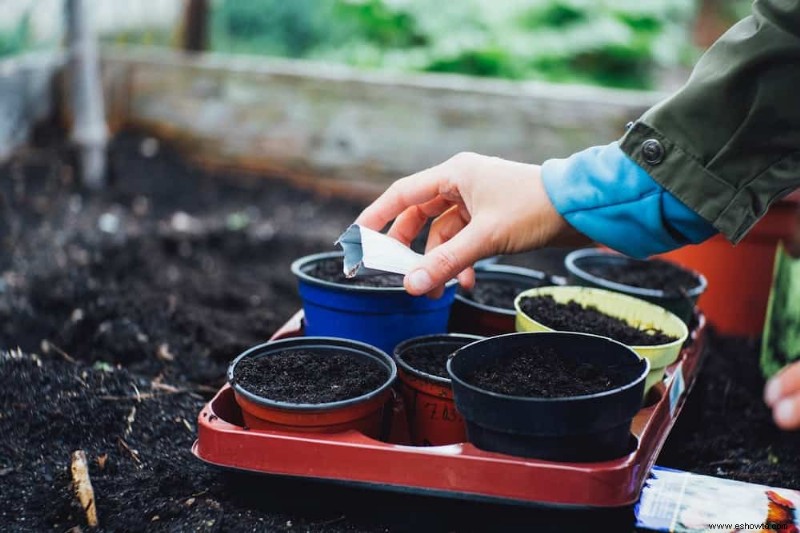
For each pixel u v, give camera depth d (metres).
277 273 2.76
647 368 1.19
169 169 3.50
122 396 1.61
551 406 1.10
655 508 1.28
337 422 1.21
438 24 4.23
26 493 1.36
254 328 2.22
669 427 1.41
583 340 1.30
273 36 5.30
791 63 1.12
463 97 3.23
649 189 1.20
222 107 3.52
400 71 4.14
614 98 3.10
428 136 3.31
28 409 1.54
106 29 4.33
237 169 3.55
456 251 1.22
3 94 3.29
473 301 1.80
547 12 4.19
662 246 1.24
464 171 1.31
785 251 1.89
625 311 1.65
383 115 3.34
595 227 1.22
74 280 2.31
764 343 1.96
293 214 3.26
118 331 1.98
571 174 1.23
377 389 1.24
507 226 1.24
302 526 1.26
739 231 1.18
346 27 5.00
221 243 2.92
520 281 1.95
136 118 3.60
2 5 3.82
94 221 3.00
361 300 1.54
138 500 1.32
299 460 1.20
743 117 1.16
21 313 2.12
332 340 1.44
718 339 2.14
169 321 2.13
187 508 1.29
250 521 1.27
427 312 1.58
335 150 3.43
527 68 4.07
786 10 1.11
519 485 1.13
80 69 3.25
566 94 3.13
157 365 1.88
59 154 3.44
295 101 3.43
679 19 4.87
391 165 3.38
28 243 2.69
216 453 1.23
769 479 1.48
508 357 1.31
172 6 4.38
